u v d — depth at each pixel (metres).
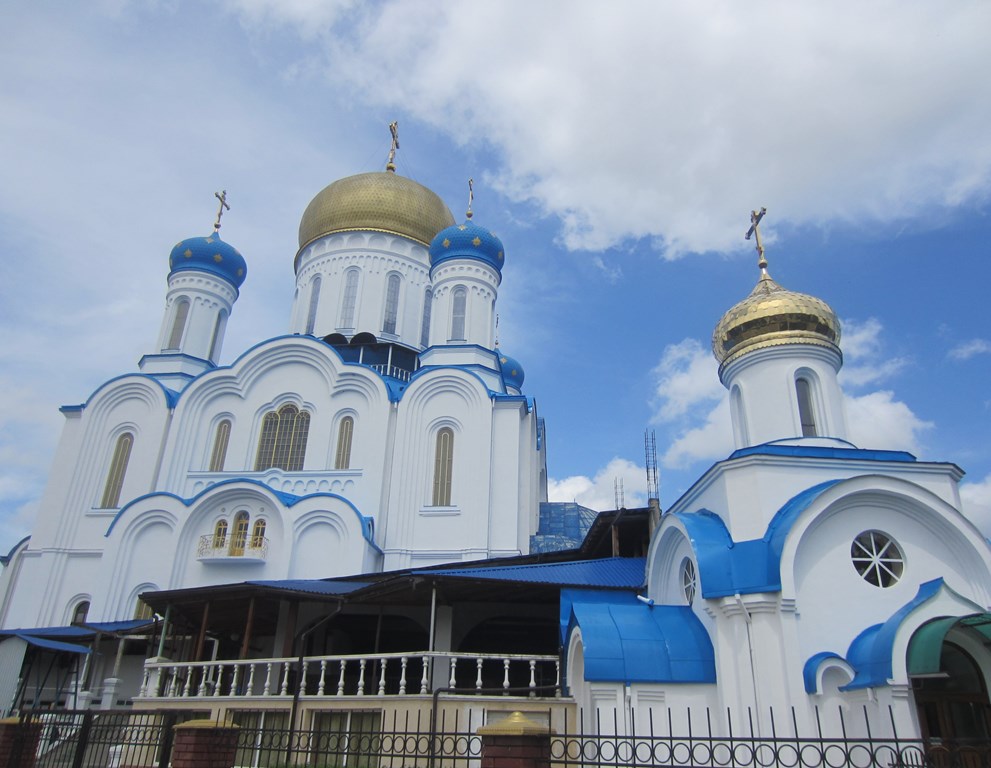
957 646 13.58
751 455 15.85
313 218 40.41
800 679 13.45
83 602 29.81
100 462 32.16
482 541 28.05
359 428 30.92
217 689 18.84
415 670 24.61
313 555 27.22
